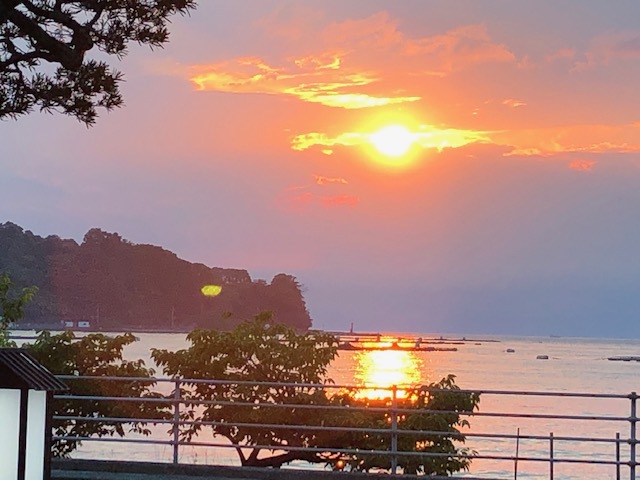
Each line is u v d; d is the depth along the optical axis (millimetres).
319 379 19125
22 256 138625
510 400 90688
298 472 14719
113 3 11867
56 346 19812
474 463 52469
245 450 28125
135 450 38750
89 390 19625
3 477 9484
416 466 18359
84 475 14789
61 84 12148
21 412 9523
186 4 12172
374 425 18359
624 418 13703
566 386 105938
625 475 46906
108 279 148500
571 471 49531
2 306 20078
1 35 11688
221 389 19203
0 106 11852
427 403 18578
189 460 34656
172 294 154250
